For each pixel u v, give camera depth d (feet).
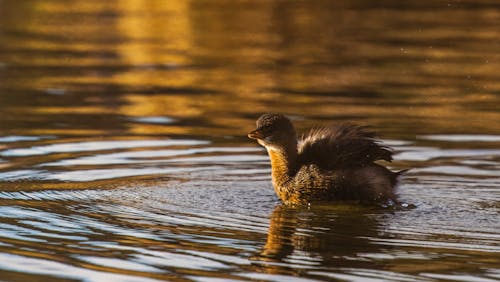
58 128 57.31
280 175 43.98
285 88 69.82
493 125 58.13
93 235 37.63
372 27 94.99
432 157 50.83
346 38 89.35
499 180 46.57
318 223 39.73
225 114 61.52
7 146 52.85
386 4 109.09
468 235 37.73
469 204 42.52
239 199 43.57
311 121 59.26
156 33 92.43
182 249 35.99
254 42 87.76
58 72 75.31
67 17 100.78
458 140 54.49
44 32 92.89
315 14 102.58
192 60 80.38
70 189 44.42
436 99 65.77
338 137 44.50
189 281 32.68
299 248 36.14
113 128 57.52
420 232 38.27
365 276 33.01
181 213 40.91
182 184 45.70
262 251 35.78
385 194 43.06
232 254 35.45
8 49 84.79
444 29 93.66
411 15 102.17
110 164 49.19
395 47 84.99
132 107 63.52
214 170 48.34
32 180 45.98
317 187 43.09
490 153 51.55
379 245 36.42
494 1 110.83
